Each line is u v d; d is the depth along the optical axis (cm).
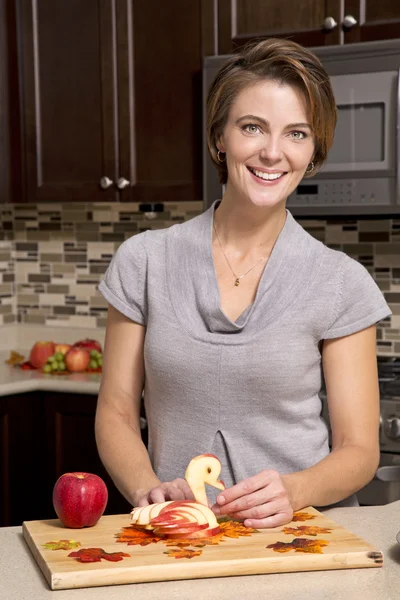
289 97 148
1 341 395
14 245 398
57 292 391
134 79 319
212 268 163
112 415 167
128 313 168
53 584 111
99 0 321
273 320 156
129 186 323
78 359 334
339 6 281
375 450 157
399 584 114
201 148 308
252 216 161
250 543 124
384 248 329
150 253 168
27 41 337
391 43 270
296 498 140
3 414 316
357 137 279
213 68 297
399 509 151
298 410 159
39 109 338
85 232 382
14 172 346
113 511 312
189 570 115
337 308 158
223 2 299
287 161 151
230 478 158
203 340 157
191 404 159
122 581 113
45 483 325
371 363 160
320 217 313
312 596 110
